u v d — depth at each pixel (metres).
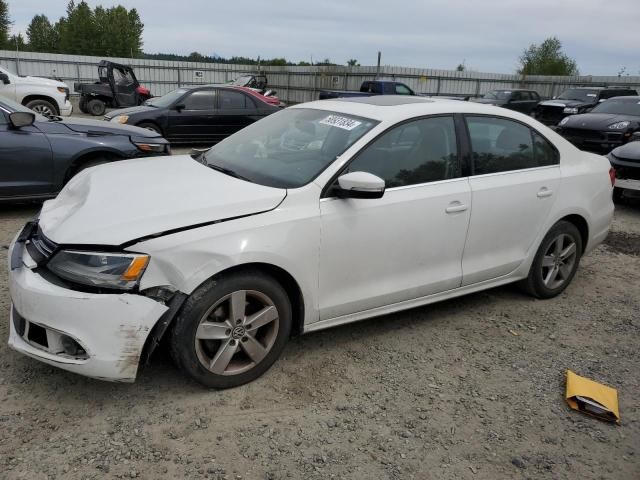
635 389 3.38
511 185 4.01
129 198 3.01
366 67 29.78
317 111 3.96
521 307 4.46
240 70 35.69
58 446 2.55
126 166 3.73
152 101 13.49
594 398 3.11
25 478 2.35
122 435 2.66
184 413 2.85
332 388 3.17
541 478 2.57
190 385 3.09
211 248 2.78
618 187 8.06
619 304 4.67
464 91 33.12
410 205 3.48
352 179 3.07
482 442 2.80
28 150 5.94
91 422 2.74
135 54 67.25
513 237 4.13
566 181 4.38
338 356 3.52
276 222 2.99
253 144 3.89
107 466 2.45
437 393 3.19
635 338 4.06
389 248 3.45
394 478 2.50
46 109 14.09
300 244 3.06
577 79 33.03
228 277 2.89
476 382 3.34
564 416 3.06
